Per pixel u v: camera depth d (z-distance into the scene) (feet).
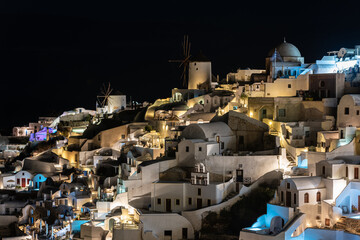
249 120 311.27
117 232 262.88
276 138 300.40
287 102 331.16
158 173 290.15
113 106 538.06
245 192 274.98
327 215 239.09
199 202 273.13
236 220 263.49
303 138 305.32
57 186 366.43
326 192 248.73
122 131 404.77
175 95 430.20
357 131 276.82
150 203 287.69
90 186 349.61
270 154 290.97
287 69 383.45
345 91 329.31
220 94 387.75
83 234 280.10
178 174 287.48
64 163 403.75
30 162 404.77
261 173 286.46
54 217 321.32
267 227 248.73
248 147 311.27
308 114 327.06
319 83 332.39
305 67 382.42
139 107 499.51
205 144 288.10
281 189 251.60
